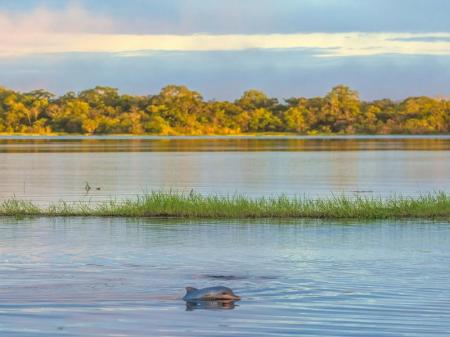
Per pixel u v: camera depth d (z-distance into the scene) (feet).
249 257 73.15
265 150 402.31
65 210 110.11
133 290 59.06
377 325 50.01
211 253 75.46
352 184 179.32
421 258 72.54
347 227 93.56
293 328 49.57
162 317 51.96
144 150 401.49
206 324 50.31
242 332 48.91
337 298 56.59
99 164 270.67
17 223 98.12
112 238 85.10
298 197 143.84
